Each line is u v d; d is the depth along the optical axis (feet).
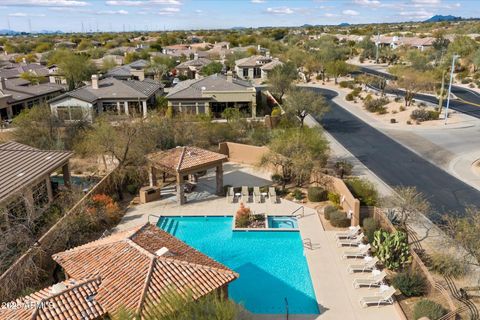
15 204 77.61
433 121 170.81
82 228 77.51
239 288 65.98
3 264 62.39
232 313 42.75
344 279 66.74
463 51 309.42
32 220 72.90
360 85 266.77
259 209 93.66
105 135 102.83
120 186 100.01
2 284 55.77
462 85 255.70
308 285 66.49
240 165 124.67
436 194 99.25
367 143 143.64
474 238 59.36
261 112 192.13
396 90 241.14
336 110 199.82
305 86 278.87
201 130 134.10
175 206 96.12
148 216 90.63
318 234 81.76
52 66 300.40
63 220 75.00
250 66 301.84
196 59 320.29
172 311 42.22
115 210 88.28
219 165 100.99
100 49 411.95
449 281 62.95
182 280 50.60
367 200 87.04
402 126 165.89
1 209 72.43
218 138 138.51
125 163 106.52
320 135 120.67
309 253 74.84
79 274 52.70
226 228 86.79
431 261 68.28
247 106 184.03
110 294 48.16
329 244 77.82
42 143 127.13
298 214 90.84
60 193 91.76
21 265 60.44
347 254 72.95
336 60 305.94
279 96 216.54
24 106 195.93
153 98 201.16
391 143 143.23
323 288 64.44
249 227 85.40
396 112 186.19
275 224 88.79
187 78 299.58
